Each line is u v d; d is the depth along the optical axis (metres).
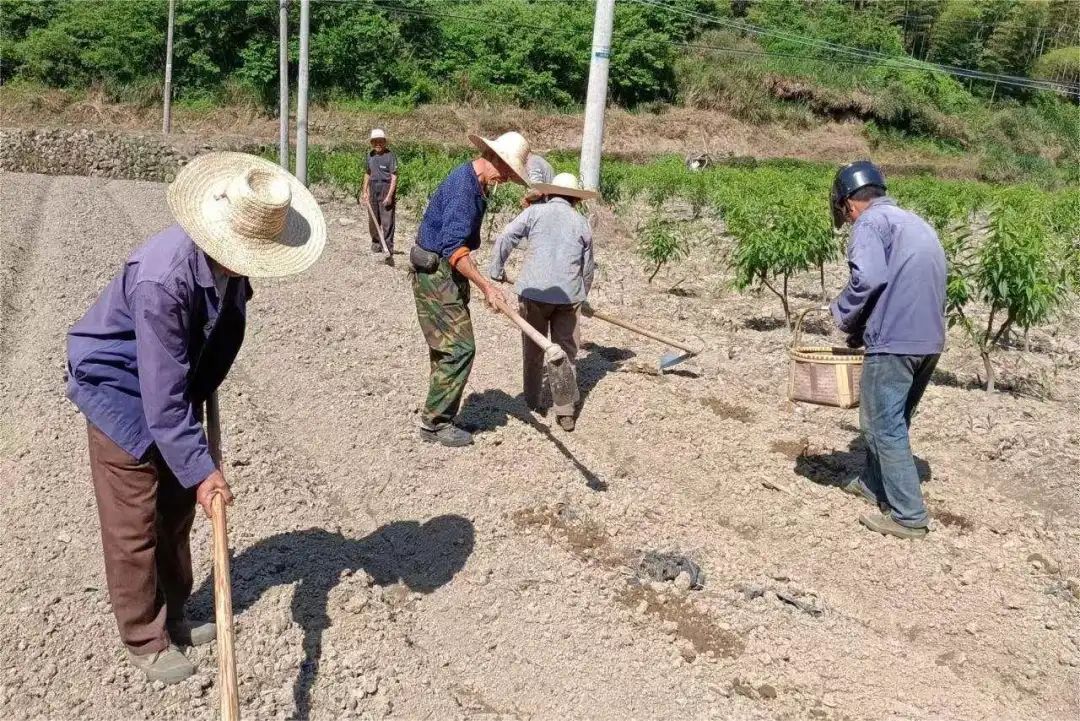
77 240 11.74
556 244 6.42
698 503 5.69
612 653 4.05
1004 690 4.10
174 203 3.11
